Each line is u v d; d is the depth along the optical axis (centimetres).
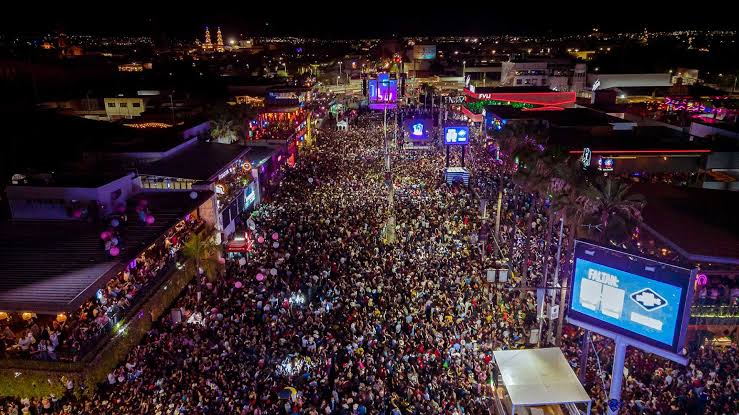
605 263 1714
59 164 4916
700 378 2164
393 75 8000
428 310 2741
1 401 2169
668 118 7000
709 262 2645
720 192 3669
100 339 2250
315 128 8781
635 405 2042
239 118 6219
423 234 3853
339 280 3077
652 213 3175
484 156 6862
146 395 2108
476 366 2277
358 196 4838
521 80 12231
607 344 2548
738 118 6353
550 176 3272
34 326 2306
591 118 6669
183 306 2889
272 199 5069
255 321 2708
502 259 3488
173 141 4781
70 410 2075
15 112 6756
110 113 8119
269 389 2131
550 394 1766
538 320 2594
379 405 2019
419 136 7212
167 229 2975
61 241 2775
